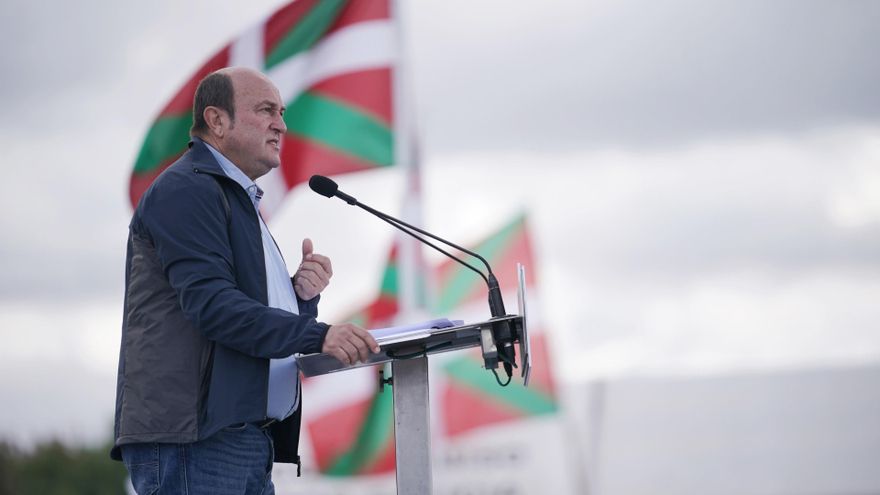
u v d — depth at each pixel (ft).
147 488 17.95
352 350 17.12
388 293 55.93
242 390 17.92
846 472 62.59
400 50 47.91
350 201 20.68
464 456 63.31
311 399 55.88
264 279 18.90
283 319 17.46
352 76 47.60
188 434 17.66
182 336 18.12
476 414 63.57
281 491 55.83
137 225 18.74
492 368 17.52
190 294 17.70
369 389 55.57
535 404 63.10
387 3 47.70
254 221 19.17
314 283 20.79
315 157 47.57
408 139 47.80
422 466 17.63
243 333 17.44
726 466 63.46
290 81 47.24
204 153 19.34
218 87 19.74
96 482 175.94
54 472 173.47
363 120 47.67
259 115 19.77
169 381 17.89
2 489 168.96
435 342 18.07
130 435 17.89
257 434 18.80
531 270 63.00
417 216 55.06
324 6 47.14
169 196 18.38
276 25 46.34
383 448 55.11
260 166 19.92
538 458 62.90
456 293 62.64
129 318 18.52
